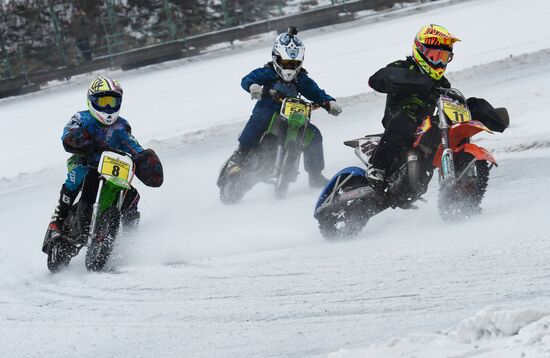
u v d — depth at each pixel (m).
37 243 39.12
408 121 30.69
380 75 30.58
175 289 26.36
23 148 84.75
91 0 161.50
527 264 23.06
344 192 31.03
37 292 28.91
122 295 26.59
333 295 22.97
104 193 31.14
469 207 30.31
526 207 30.98
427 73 30.55
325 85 87.69
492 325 15.56
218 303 23.94
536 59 78.38
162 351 20.42
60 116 109.75
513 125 51.69
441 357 14.95
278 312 22.16
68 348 21.77
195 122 80.25
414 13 162.12
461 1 165.12
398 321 19.98
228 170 43.16
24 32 160.25
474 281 22.22
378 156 31.08
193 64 150.50
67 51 160.62
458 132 29.42
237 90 100.69
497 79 71.25
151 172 32.28
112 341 21.80
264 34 163.25
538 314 15.45
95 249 30.36
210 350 19.95
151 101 103.31
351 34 145.25
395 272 24.33
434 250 26.30
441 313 20.05
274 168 42.59
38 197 55.38
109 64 158.75
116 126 33.00
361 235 31.62
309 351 18.88
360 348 17.92
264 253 30.03
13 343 22.94
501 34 107.06
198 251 32.22
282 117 41.53
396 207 34.06
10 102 148.00
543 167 38.94
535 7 135.00
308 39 151.62
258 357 18.98
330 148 57.38
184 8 163.25
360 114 68.81
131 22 161.75
